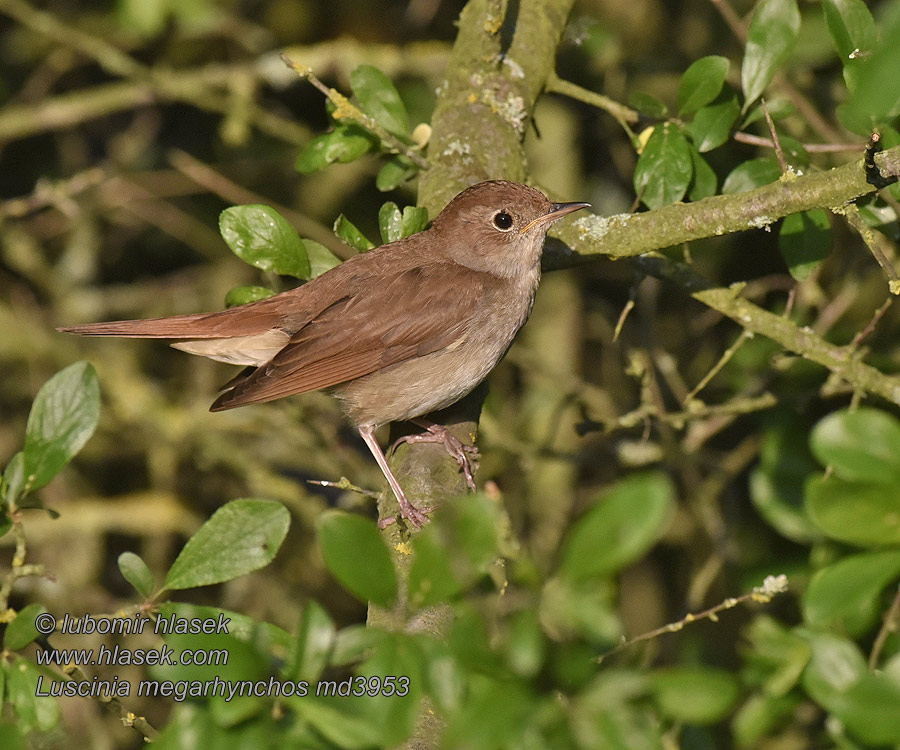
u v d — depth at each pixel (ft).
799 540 32.63
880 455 21.26
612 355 45.55
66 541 42.73
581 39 36.81
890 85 15.89
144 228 50.21
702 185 28.81
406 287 30.30
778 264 41.96
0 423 46.11
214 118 50.47
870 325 29.22
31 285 48.37
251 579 42.22
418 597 17.15
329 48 43.80
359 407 30.53
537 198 30.14
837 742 21.79
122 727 38.81
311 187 47.03
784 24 27.89
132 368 45.47
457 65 32.45
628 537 16.67
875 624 25.76
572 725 16.84
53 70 47.78
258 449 45.44
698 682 17.76
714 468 38.11
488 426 38.45
